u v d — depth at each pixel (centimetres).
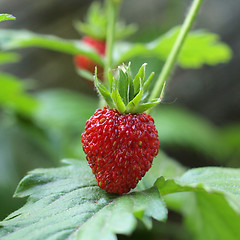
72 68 39
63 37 40
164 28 36
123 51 16
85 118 26
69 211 10
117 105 10
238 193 10
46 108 25
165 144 32
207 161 34
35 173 11
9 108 23
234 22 38
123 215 9
